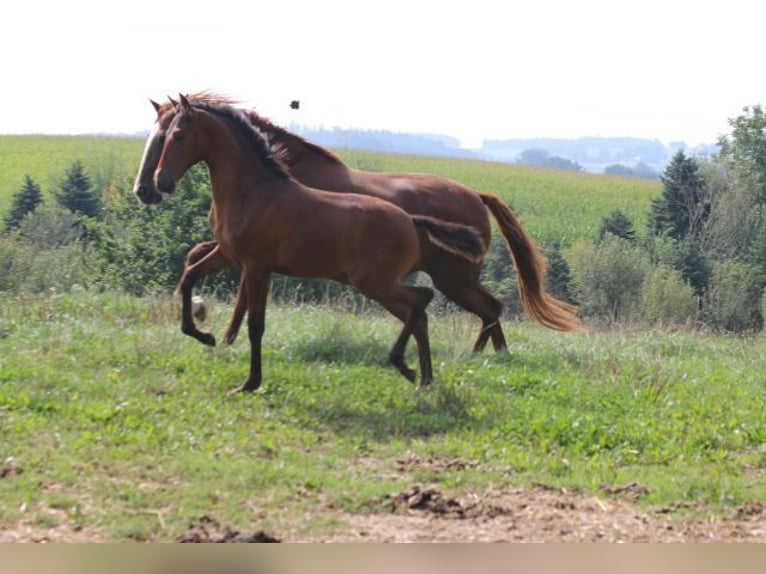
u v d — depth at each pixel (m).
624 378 13.02
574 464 9.46
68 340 12.34
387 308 11.29
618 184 92.81
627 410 11.49
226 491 7.87
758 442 10.62
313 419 10.22
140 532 6.92
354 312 18.22
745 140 59.00
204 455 8.66
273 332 14.20
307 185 13.19
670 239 47.91
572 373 13.30
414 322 11.37
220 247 11.50
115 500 7.47
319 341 13.52
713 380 13.76
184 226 25.48
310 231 10.99
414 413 10.75
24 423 8.95
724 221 53.31
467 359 13.54
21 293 16.73
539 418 10.60
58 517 7.09
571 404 11.65
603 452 9.95
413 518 7.72
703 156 60.97
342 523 7.46
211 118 11.19
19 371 10.65
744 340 21.59
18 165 78.12
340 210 11.07
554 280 41.19
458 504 7.95
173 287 25.17
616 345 16.72
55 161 79.94
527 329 19.53
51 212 39.94
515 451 9.68
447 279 14.14
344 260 11.16
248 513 7.44
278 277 24.33
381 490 8.16
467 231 11.52
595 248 40.84
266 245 11.04
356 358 13.09
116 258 25.64
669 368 14.30
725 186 57.03
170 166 11.12
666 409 11.52
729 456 10.07
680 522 7.95
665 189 56.00
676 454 9.96
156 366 11.57
